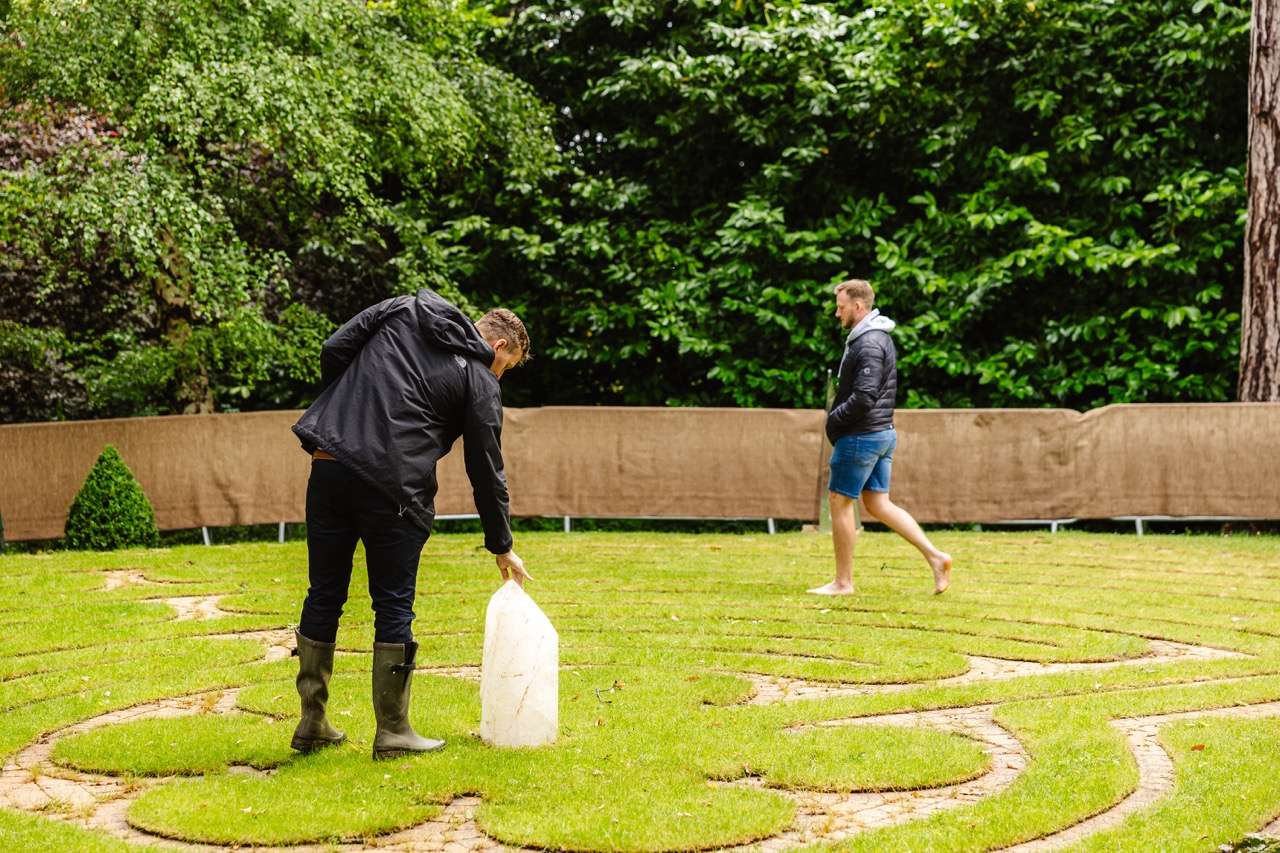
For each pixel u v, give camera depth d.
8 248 12.73
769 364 14.82
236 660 5.80
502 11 16.53
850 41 15.19
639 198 15.21
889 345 7.62
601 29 15.80
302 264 14.84
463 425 4.11
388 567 4.06
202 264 11.31
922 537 7.66
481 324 4.36
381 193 16.06
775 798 3.66
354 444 3.93
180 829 3.40
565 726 4.50
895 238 14.31
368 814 3.51
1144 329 13.83
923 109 14.40
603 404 16.20
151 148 11.27
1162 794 3.77
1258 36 11.59
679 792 3.71
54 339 13.07
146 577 8.75
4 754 4.25
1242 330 11.85
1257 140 11.62
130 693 5.11
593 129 16.33
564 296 15.28
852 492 7.62
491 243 15.22
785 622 6.73
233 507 11.48
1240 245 13.30
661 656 5.82
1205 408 11.26
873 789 3.81
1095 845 3.24
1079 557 9.53
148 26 11.21
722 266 14.49
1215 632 6.38
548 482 11.77
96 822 3.57
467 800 3.71
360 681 5.31
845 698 4.95
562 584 8.13
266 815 3.49
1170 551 9.90
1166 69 13.72
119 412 14.11
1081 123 13.73
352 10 12.62
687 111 14.65
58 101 11.78
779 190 14.80
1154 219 14.12
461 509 11.85
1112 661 5.78
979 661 5.82
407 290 14.06
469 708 4.78
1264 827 3.42
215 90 11.09
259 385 15.79
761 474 11.65
